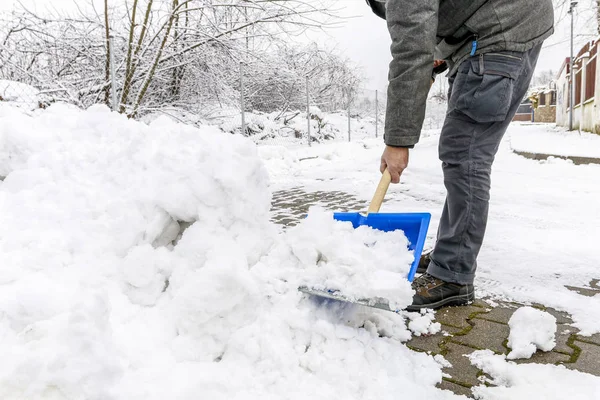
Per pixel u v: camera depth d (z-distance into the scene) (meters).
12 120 2.31
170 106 10.30
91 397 1.04
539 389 1.33
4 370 1.05
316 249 1.57
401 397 1.28
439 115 28.33
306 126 15.10
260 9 9.78
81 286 1.46
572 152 7.35
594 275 2.27
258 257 1.65
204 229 1.59
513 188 4.74
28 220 1.71
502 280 2.24
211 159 1.65
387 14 1.76
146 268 1.52
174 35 10.01
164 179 1.68
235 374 1.27
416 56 1.72
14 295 1.28
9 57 9.18
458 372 1.46
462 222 1.94
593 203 3.93
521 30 1.80
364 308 1.66
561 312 1.90
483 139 1.93
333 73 21.38
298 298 1.51
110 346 1.14
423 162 7.02
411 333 1.72
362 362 1.40
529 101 39.31
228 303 1.39
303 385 1.27
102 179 1.90
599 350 1.57
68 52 9.66
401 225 1.83
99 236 1.63
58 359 1.04
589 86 12.87
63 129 2.39
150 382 1.15
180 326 1.40
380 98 24.27
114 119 2.42
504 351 1.58
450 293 1.96
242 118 10.01
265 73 13.26
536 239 2.86
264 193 1.73
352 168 7.09
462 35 1.86
